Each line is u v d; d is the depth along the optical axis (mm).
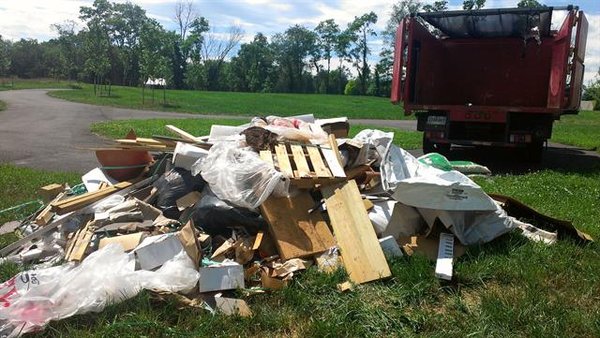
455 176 4758
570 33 9750
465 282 3975
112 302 3412
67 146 12875
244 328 3266
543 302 3582
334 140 5562
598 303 3707
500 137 10633
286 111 37312
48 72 87500
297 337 3219
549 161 11781
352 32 90062
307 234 4477
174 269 3684
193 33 84062
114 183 5664
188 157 5098
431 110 10945
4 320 3191
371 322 3346
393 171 5574
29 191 6914
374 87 86312
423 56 11594
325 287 3809
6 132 16281
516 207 5551
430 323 3359
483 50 12773
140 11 79188
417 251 4461
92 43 51781
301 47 93312
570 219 5906
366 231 4395
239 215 4480
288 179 4676
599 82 50281
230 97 52844
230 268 3781
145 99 41906
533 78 12523
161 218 4711
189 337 3141
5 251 4391
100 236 4316
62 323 3254
